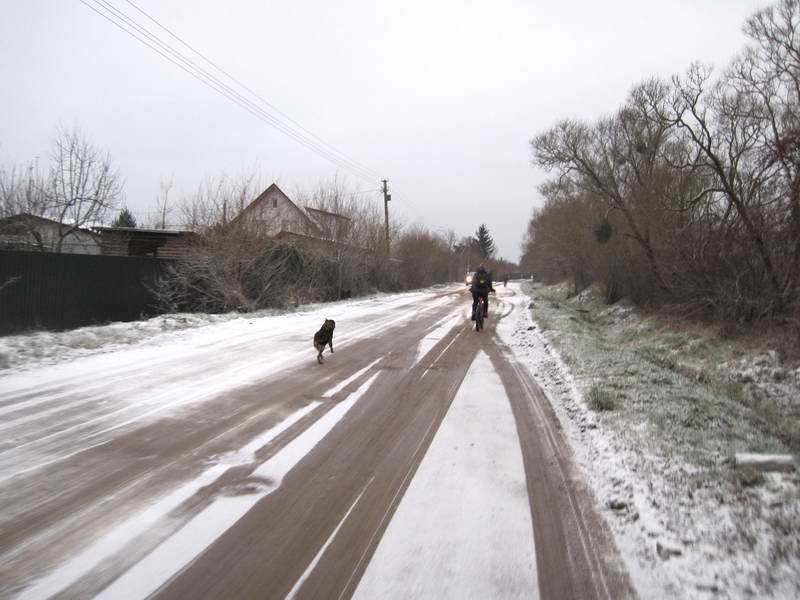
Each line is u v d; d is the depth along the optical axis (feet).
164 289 50.39
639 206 61.26
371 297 91.25
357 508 12.36
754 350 37.86
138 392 22.09
